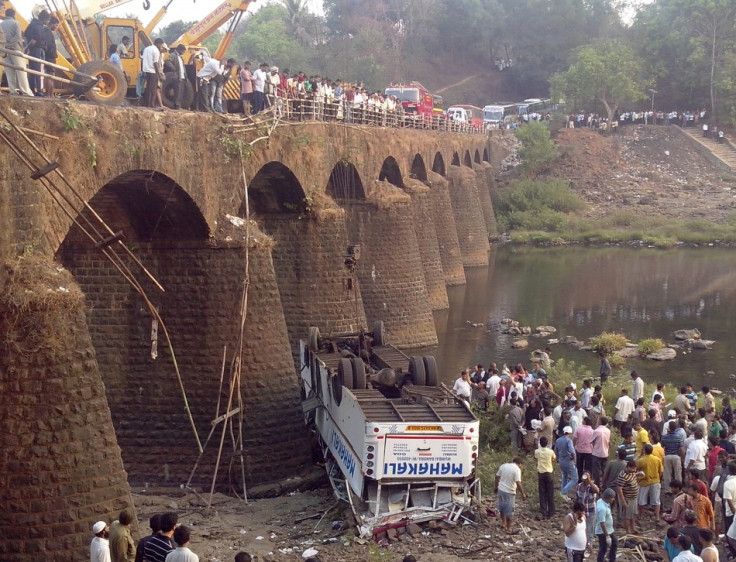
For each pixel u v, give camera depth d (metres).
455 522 20.50
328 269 33.97
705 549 15.30
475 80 146.50
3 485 16.97
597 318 51.59
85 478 17.48
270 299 25.62
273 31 115.06
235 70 32.88
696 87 111.69
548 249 81.06
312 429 26.88
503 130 110.25
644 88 112.25
